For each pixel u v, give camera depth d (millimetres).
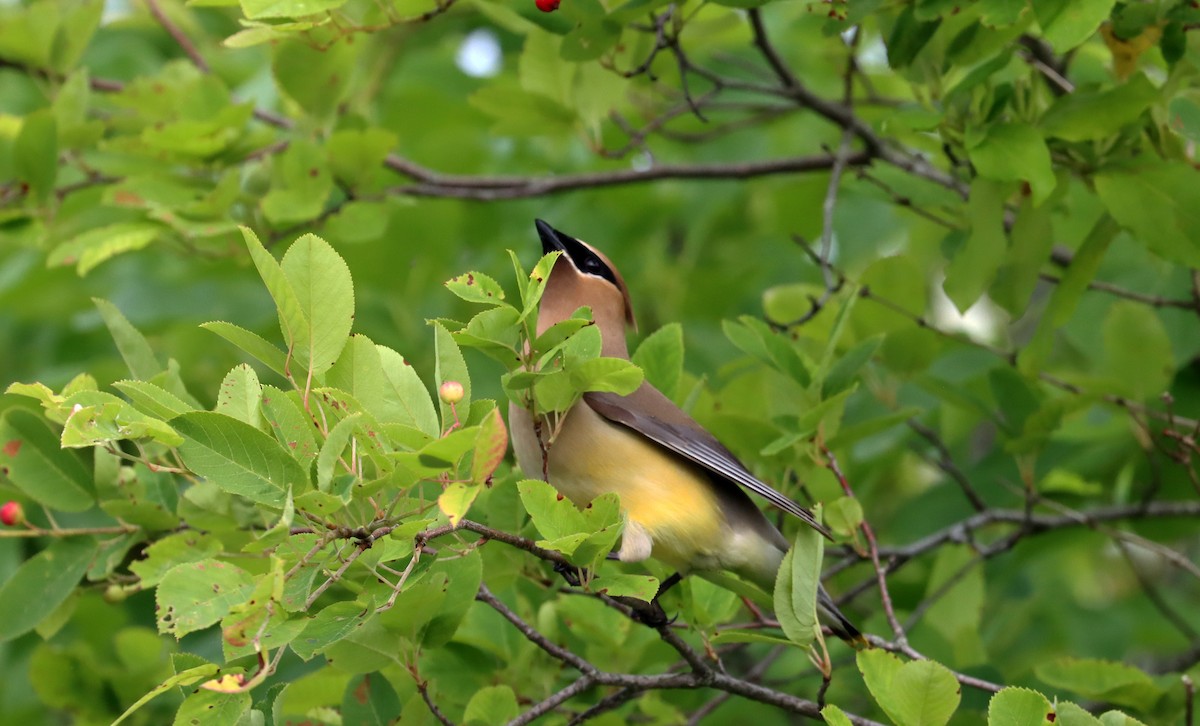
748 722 12680
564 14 9633
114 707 10117
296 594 6160
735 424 9805
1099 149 9703
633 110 15023
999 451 13078
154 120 12281
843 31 9289
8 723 13086
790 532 10234
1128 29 9180
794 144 16516
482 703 8250
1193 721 8867
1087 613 14602
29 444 8844
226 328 6457
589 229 16484
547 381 7012
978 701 10102
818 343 11438
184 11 15594
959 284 9828
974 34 9547
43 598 8758
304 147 11227
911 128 9578
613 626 9750
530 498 6922
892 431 12594
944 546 12172
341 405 6453
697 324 15969
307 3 8594
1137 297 11109
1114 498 13727
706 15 11891
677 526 9047
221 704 6086
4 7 12977
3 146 12336
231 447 6145
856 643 8914
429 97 16250
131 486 8984
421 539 6488
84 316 15711
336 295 6516
